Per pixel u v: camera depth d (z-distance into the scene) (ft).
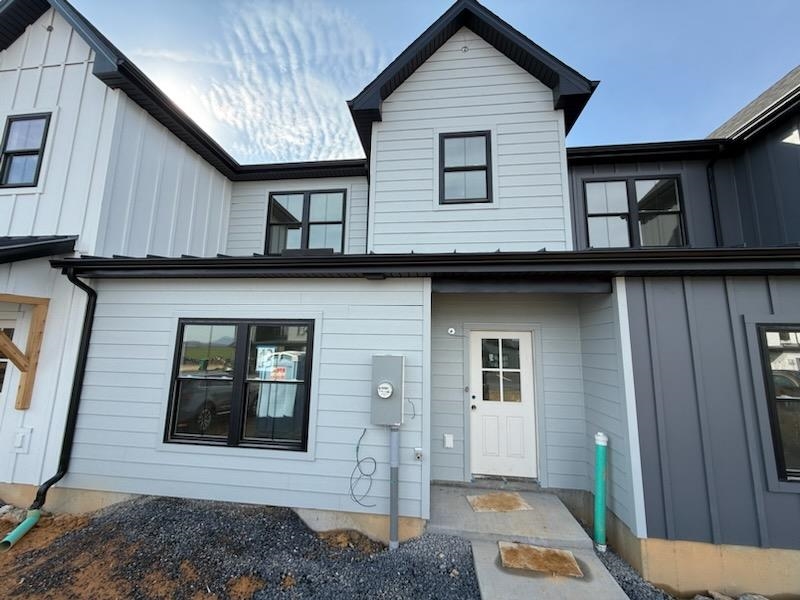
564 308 15.88
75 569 9.62
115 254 15.29
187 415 13.20
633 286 11.50
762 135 16.07
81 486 12.88
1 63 16.87
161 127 18.12
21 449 13.23
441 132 17.57
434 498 13.70
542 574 9.37
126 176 15.94
